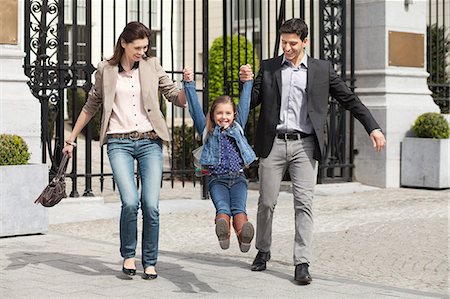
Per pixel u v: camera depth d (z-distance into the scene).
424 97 22.69
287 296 9.37
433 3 29.02
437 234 14.46
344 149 21.73
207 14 18.86
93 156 27.41
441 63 25.34
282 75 10.30
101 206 16.94
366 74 22.03
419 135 21.98
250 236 9.10
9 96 15.03
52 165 16.72
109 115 10.16
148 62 10.39
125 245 10.27
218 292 9.54
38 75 16.42
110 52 33.31
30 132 15.18
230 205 9.66
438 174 21.56
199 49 34.38
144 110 10.27
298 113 10.26
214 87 27.39
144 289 9.67
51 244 12.93
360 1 22.17
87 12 17.05
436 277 10.84
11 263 11.27
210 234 14.55
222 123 9.79
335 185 21.23
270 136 10.30
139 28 10.09
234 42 27.36
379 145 10.05
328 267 11.50
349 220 16.12
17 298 9.18
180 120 33.22
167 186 22.67
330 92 10.37
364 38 22.14
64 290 9.59
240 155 9.80
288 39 10.10
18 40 15.36
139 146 10.20
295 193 10.23
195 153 10.03
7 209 13.45
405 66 22.28
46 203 10.07
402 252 12.70
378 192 21.06
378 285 10.05
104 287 9.77
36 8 16.52
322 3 21.05
